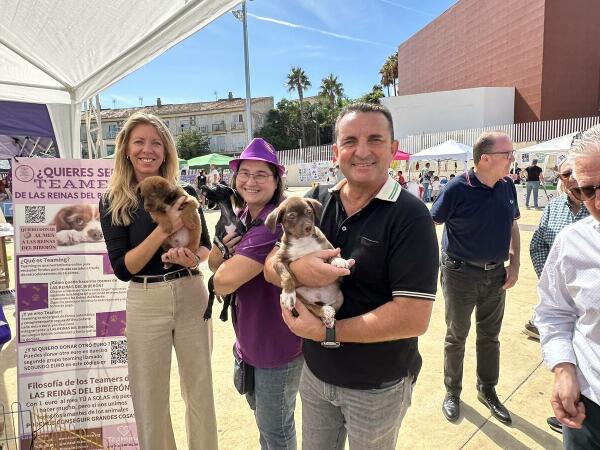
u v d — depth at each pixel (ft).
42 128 22.70
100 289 10.34
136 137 8.57
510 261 12.20
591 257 5.86
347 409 6.44
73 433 10.12
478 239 11.20
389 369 6.17
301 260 6.28
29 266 9.93
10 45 12.35
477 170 11.19
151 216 8.14
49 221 10.03
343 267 5.89
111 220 8.52
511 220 11.50
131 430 10.41
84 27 10.94
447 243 11.94
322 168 105.91
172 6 9.52
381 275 6.13
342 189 6.96
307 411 7.11
